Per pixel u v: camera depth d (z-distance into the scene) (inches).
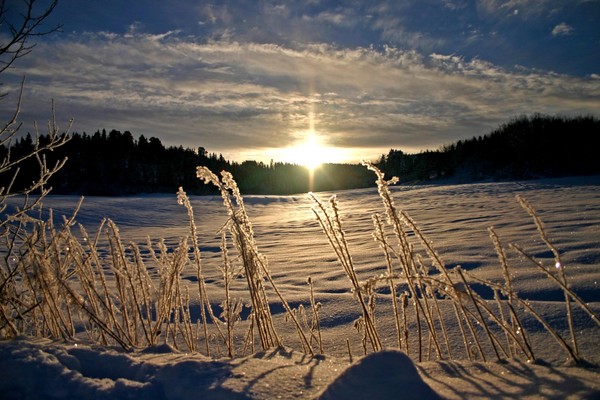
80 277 100.9
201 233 536.4
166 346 82.0
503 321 80.7
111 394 56.1
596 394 50.3
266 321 93.2
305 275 220.5
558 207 444.8
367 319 82.0
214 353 108.3
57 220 681.6
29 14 93.1
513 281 150.3
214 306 158.2
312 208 88.2
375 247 295.6
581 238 225.3
